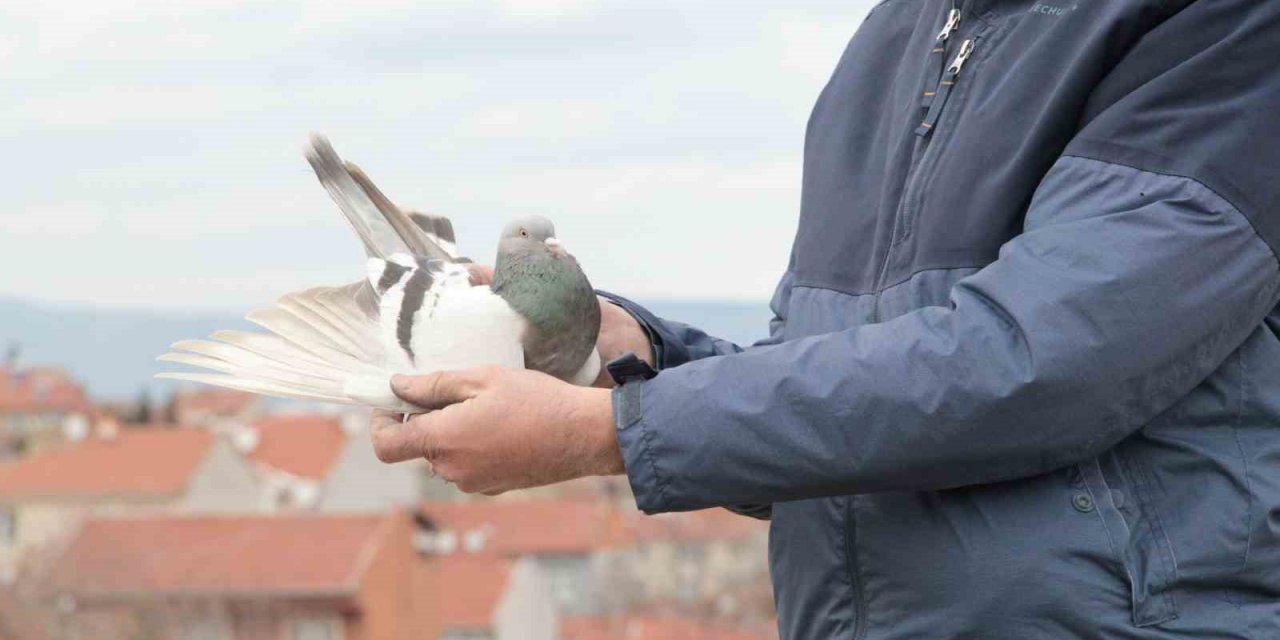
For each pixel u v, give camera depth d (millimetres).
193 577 35438
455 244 2898
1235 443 2160
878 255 2457
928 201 2352
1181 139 2092
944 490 2225
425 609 39750
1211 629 2123
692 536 52188
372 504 59062
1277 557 2152
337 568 36062
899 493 2275
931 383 2070
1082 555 2121
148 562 35656
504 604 41344
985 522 2184
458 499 61219
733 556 51469
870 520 2305
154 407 102250
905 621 2275
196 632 34438
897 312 2361
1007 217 2270
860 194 2586
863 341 2148
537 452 2275
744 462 2141
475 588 41438
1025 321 2047
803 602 2453
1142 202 2090
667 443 2166
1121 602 2113
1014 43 2344
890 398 2084
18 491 52781
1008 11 2400
